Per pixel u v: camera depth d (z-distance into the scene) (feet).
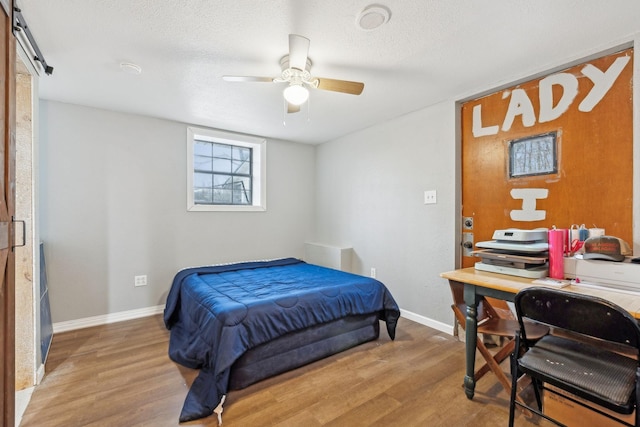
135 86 8.05
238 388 6.07
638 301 4.20
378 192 11.44
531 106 7.46
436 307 9.37
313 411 5.46
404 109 9.83
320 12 5.14
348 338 7.91
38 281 6.38
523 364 4.50
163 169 10.78
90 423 5.07
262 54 6.48
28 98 6.21
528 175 7.51
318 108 9.71
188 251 11.34
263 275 9.62
